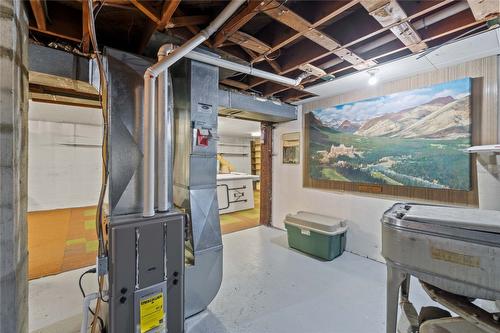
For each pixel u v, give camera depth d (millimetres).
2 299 922
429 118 2520
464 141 2297
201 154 1987
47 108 4402
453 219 975
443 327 1029
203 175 2006
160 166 1522
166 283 1382
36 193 5652
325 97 3492
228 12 1333
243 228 4512
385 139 2871
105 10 1659
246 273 2695
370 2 1421
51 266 2854
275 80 2361
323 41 1841
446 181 2408
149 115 1456
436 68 2438
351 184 3266
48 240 3744
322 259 3062
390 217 1124
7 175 932
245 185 6312
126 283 1260
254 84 2902
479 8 1434
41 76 1831
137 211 1600
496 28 1686
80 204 6156
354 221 3219
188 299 1875
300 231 3322
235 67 2047
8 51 932
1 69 915
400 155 2744
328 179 3506
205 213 1980
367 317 1938
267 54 2080
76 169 6117
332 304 2113
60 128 5918
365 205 3096
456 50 2047
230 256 3184
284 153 4270
